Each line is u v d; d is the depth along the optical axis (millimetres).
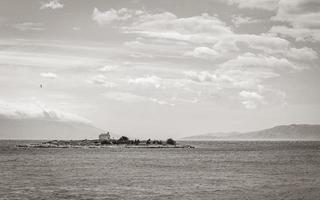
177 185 63812
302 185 63781
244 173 83000
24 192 56156
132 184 64750
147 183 66062
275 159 130375
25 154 158875
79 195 53969
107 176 76188
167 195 54406
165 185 63719
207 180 70562
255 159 130750
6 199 51031
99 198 52031
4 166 98875
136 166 100625
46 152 177000
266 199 51656
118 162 114688
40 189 58906
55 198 51781
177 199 51594
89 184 64438
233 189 59625
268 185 63938
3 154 158750
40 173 81625
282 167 97562
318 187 61531
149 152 183625
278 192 56781
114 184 64625
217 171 87312
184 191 57750
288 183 66250
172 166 100812
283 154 166250
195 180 70562
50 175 77688
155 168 94750
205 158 136625
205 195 54500
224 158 137000
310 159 129625
